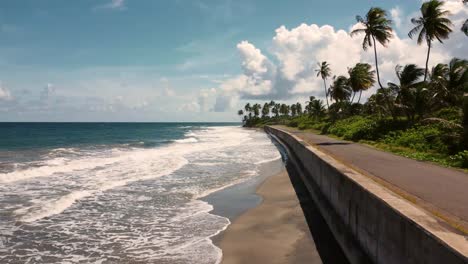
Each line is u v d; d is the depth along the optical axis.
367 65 37.75
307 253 6.58
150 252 6.75
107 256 6.55
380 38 26.42
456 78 22.73
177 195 11.64
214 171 16.80
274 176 15.41
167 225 8.46
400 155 12.95
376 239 4.84
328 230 7.83
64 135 53.19
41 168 15.52
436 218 4.18
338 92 43.19
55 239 7.40
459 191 6.56
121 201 10.70
